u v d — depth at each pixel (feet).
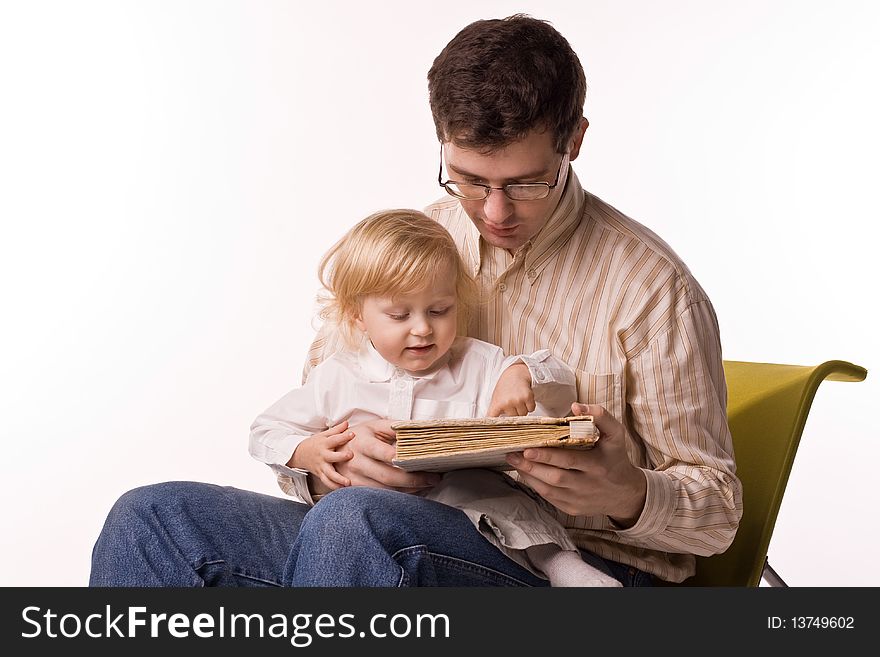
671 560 7.01
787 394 7.25
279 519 6.61
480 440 5.42
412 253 6.56
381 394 7.04
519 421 5.41
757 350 13.83
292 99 15.21
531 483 5.86
